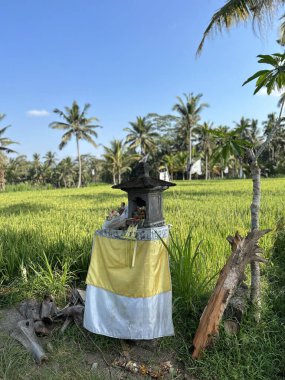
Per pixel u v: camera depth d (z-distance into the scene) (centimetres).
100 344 343
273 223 693
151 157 5359
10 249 527
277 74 313
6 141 3469
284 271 524
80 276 513
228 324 349
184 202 1232
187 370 308
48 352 333
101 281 345
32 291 450
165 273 338
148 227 330
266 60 317
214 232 606
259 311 368
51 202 1562
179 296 388
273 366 309
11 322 387
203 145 4759
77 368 308
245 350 323
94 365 313
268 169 4719
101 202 1436
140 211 338
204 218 792
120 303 332
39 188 4284
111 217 356
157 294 330
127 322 328
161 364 315
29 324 361
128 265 331
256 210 373
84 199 1684
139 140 4541
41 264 521
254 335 339
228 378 294
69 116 4131
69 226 710
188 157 4741
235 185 2489
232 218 748
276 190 1748
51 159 7138
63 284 451
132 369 307
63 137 4128
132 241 327
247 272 493
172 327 338
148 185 317
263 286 455
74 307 378
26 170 6719
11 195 2562
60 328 373
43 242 571
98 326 338
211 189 2091
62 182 6419
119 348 338
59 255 531
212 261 471
